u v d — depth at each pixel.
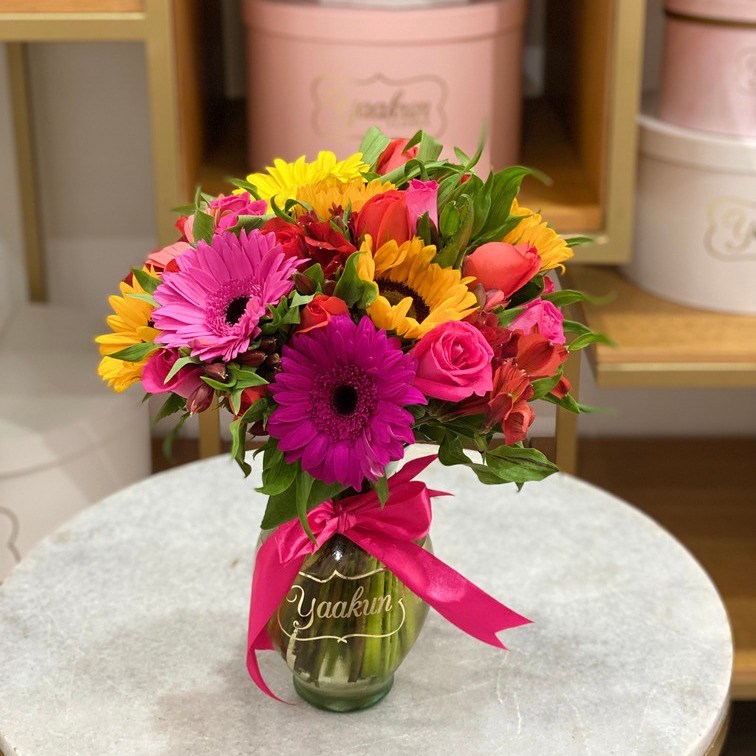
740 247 1.17
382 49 1.03
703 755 0.75
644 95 1.29
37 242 1.39
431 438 0.67
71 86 1.34
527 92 1.39
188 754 0.73
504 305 0.66
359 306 0.62
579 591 0.88
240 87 1.37
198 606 0.86
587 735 0.74
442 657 0.82
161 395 0.72
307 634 0.74
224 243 0.62
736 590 1.31
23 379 1.23
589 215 1.08
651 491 1.45
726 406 1.54
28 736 0.74
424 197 0.63
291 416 0.61
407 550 0.73
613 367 1.15
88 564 0.90
